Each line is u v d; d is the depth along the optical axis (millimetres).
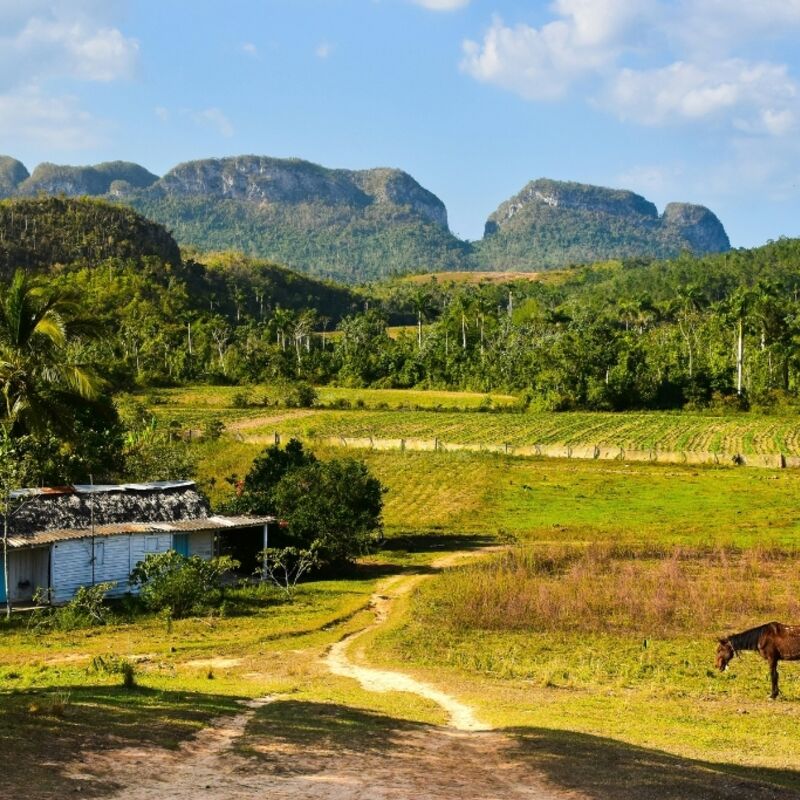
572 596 37312
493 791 13242
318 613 36750
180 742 15180
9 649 29359
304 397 126375
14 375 40969
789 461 82062
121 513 42094
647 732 18750
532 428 106312
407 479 76938
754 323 129750
